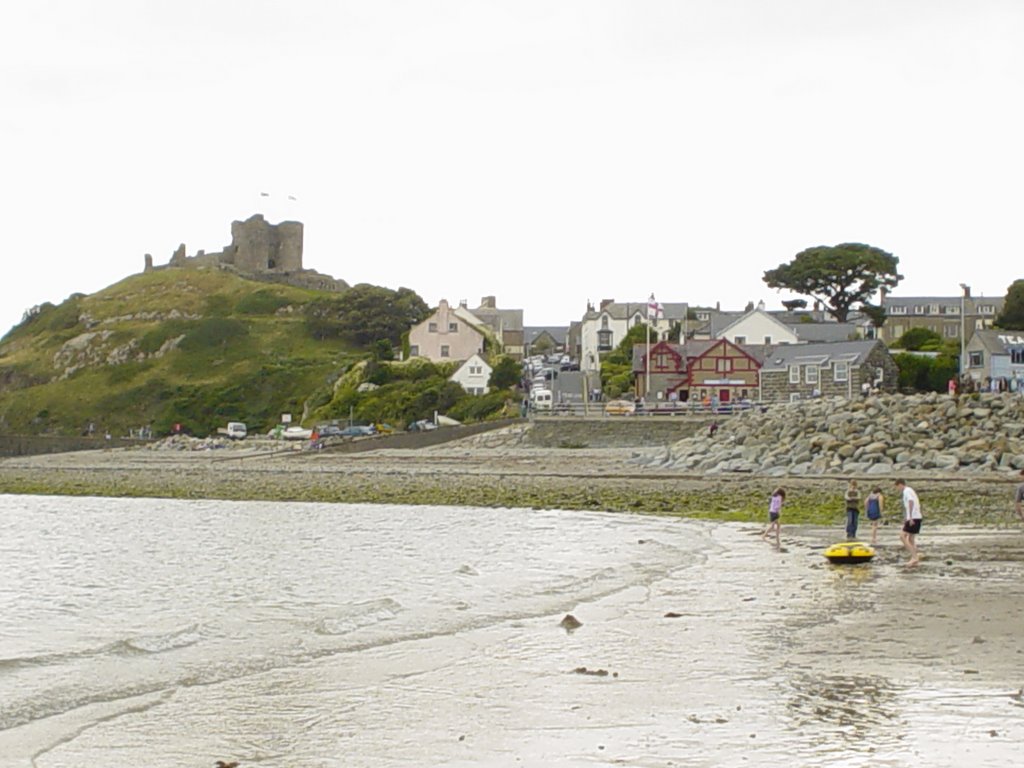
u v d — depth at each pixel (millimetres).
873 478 46969
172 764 13438
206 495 58438
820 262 132625
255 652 19547
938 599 22906
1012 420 53406
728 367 95625
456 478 58000
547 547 34531
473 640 20250
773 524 34344
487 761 13367
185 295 173875
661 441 74375
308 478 62562
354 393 114188
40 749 13977
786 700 15555
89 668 18453
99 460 88375
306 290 180375
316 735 14594
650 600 24000
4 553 36344
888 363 87188
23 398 149625
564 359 139375
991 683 16141
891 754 13000
